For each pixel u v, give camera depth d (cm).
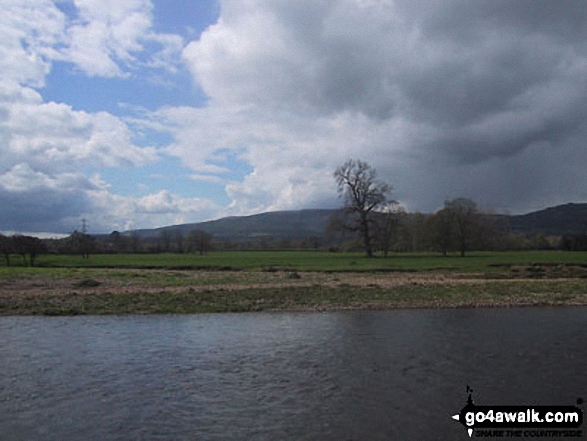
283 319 3152
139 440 1263
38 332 2705
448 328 2762
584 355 2088
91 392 1639
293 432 1299
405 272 6450
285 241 16975
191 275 6066
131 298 3928
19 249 8581
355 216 10144
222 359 2075
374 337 2514
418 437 1262
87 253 11081
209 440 1259
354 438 1256
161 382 1747
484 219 11981
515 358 2039
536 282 5041
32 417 1423
